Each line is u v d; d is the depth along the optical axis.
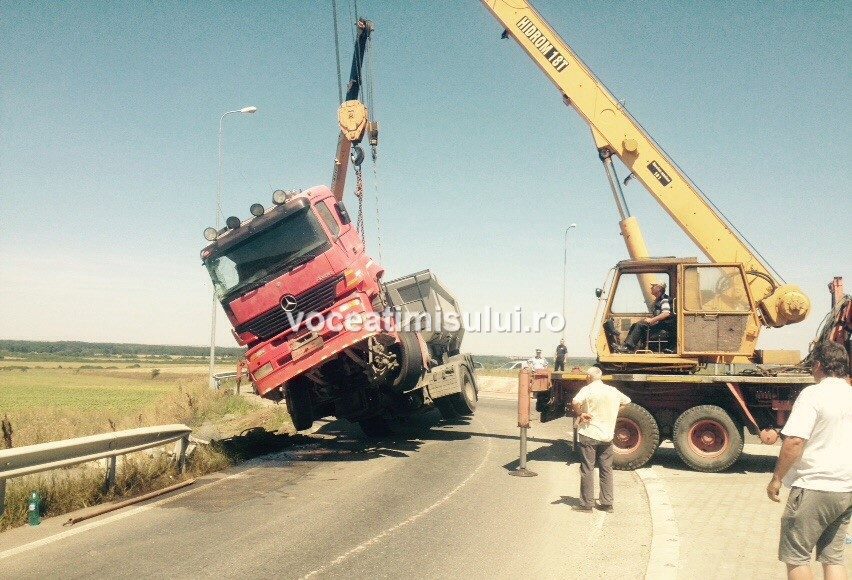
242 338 11.38
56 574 5.46
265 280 11.16
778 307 11.55
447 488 9.20
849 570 5.46
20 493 7.35
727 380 10.70
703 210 12.41
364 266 11.48
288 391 12.06
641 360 11.42
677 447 10.74
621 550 6.36
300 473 10.27
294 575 5.52
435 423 17.64
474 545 6.48
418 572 5.66
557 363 22.73
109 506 7.84
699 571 5.61
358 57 15.69
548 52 13.27
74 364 111.19
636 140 12.76
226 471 10.45
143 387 45.84
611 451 8.02
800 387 10.79
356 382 12.32
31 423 15.90
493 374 40.53
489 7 13.52
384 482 9.56
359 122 14.24
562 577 5.60
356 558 6.00
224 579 5.39
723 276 11.33
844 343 10.62
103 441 7.93
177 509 7.80
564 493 8.98
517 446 13.48
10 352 190.00
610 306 11.83
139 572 5.52
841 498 4.23
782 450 4.34
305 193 11.45
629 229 12.88
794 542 4.37
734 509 7.91
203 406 20.84
